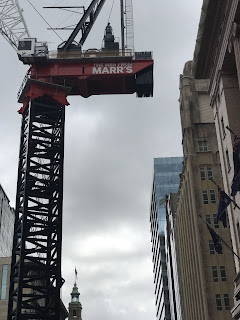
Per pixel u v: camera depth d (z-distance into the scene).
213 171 98.12
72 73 86.38
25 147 81.94
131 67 86.75
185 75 107.94
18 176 79.75
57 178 79.62
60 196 77.50
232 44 45.38
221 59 49.62
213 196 96.06
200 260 90.44
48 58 86.19
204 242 91.88
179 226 117.19
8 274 93.69
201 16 49.41
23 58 85.44
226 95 49.78
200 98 105.50
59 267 72.31
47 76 86.19
